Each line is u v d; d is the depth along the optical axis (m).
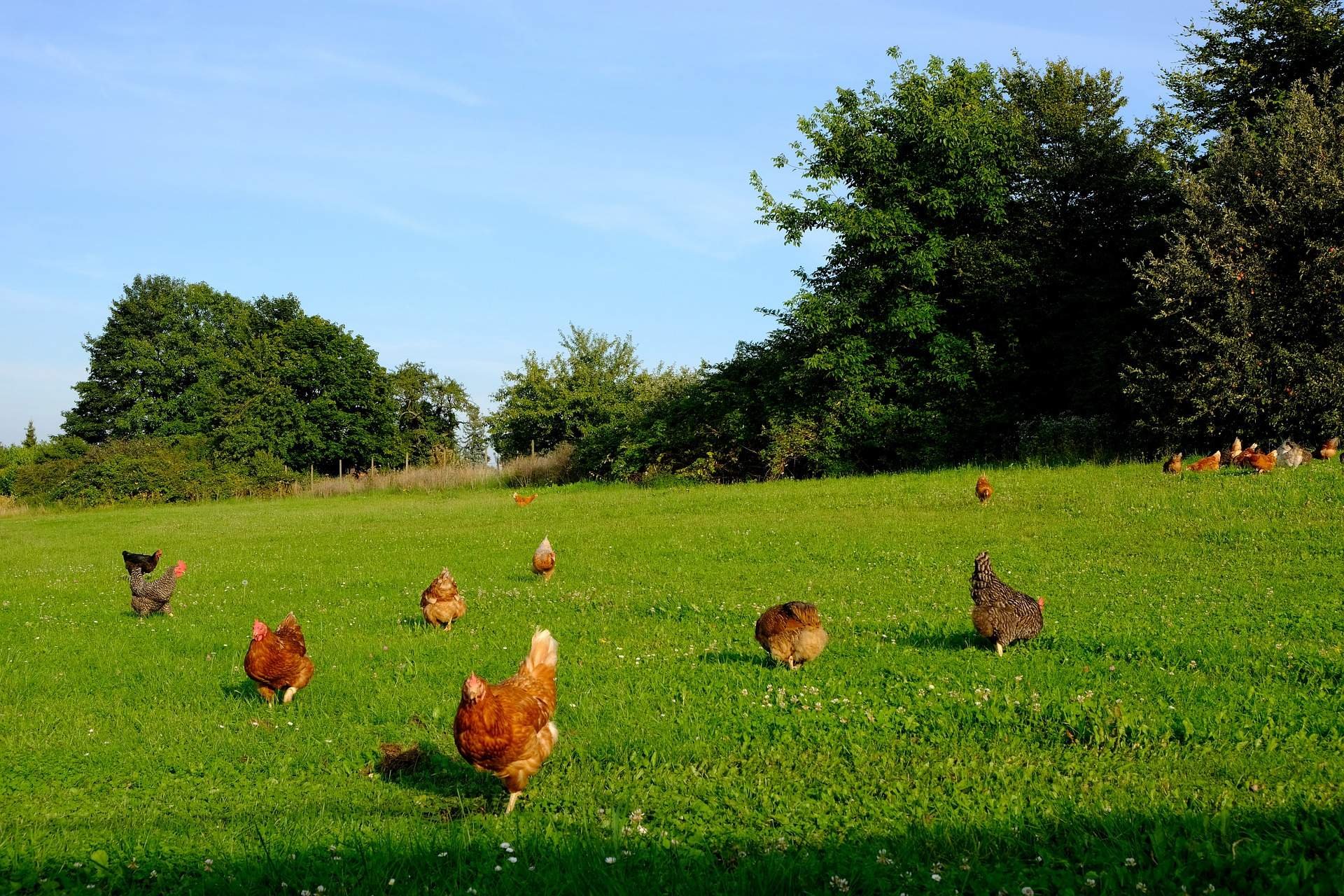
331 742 9.41
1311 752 7.65
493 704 7.32
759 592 17.31
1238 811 6.50
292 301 93.81
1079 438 36.53
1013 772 7.59
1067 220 42.56
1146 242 38.53
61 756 9.20
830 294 41.75
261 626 10.61
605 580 19.50
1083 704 8.91
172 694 11.48
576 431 70.00
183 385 88.50
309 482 62.22
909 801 7.11
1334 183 28.12
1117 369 36.34
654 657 12.29
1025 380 41.91
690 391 49.81
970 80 41.53
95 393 86.31
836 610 15.12
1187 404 32.12
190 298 89.94
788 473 45.97
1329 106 31.12
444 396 87.62
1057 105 44.06
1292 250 30.00
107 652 14.10
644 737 9.07
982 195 40.53
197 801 8.03
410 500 49.56
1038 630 11.94
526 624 15.19
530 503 39.47
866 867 5.89
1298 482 24.06
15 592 21.28
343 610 17.16
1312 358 28.75
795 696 9.95
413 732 9.69
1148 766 7.52
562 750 8.87
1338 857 5.53
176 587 21.14
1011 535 22.44
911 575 18.39
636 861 6.28
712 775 8.05
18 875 6.36
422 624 15.51
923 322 40.19
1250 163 31.30
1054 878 5.61
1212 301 30.44
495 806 7.72
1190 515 22.11
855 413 40.91
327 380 79.06
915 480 33.38
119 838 7.16
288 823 7.37
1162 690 9.60
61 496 60.28
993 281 40.56
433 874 6.30
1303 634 12.00
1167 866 5.62
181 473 60.66
